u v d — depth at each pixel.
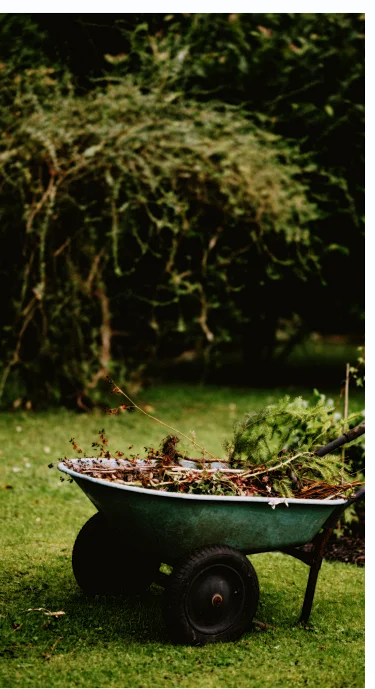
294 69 10.26
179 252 10.11
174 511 3.66
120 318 10.84
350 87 10.47
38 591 4.45
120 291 10.20
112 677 3.45
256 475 4.14
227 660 3.66
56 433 8.85
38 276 9.17
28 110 8.25
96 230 9.14
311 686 3.48
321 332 13.86
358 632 4.17
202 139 8.58
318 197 10.34
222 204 9.31
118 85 8.61
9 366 9.03
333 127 10.31
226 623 3.90
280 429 4.31
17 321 8.89
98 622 4.05
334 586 4.88
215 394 12.11
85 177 8.62
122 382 10.49
